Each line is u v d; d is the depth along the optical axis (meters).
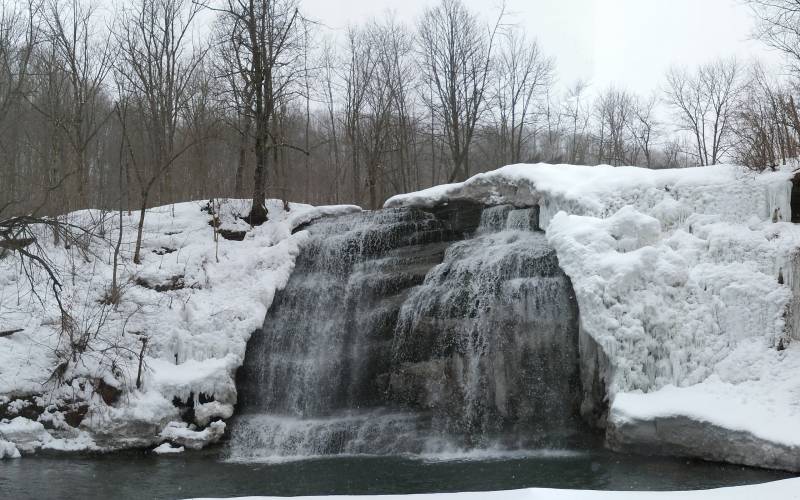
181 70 28.72
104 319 15.93
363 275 17.64
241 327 16.58
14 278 17.33
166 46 25.47
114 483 11.46
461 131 33.19
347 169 39.00
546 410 13.73
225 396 15.16
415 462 12.62
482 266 15.46
